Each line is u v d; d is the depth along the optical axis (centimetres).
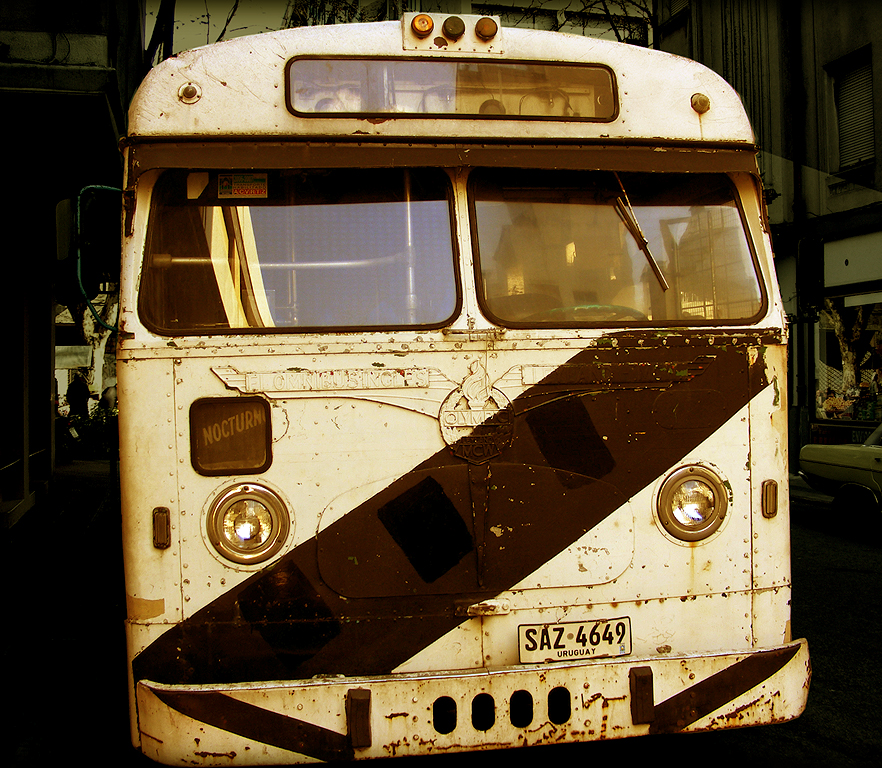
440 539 272
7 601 570
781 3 1349
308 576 267
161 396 267
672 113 307
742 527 293
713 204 317
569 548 279
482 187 296
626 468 284
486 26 296
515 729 256
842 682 420
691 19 1583
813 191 1308
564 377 283
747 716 271
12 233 830
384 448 272
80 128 638
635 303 304
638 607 283
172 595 263
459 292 286
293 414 270
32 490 953
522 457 278
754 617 293
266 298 279
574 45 304
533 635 274
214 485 266
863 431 1195
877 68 1196
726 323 303
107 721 375
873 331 1191
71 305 1127
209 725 248
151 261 276
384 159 285
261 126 280
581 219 303
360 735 249
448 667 270
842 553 721
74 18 598
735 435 295
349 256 284
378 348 275
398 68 290
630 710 262
